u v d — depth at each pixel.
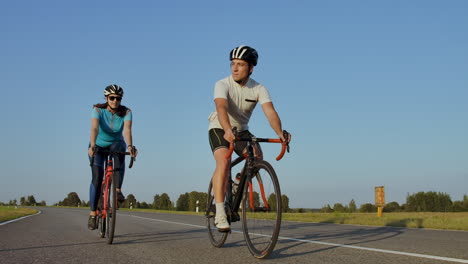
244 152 4.32
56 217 14.43
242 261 3.75
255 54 4.36
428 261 3.77
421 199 51.41
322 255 4.11
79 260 3.85
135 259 3.89
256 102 4.61
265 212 3.81
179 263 3.66
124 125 5.79
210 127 4.61
